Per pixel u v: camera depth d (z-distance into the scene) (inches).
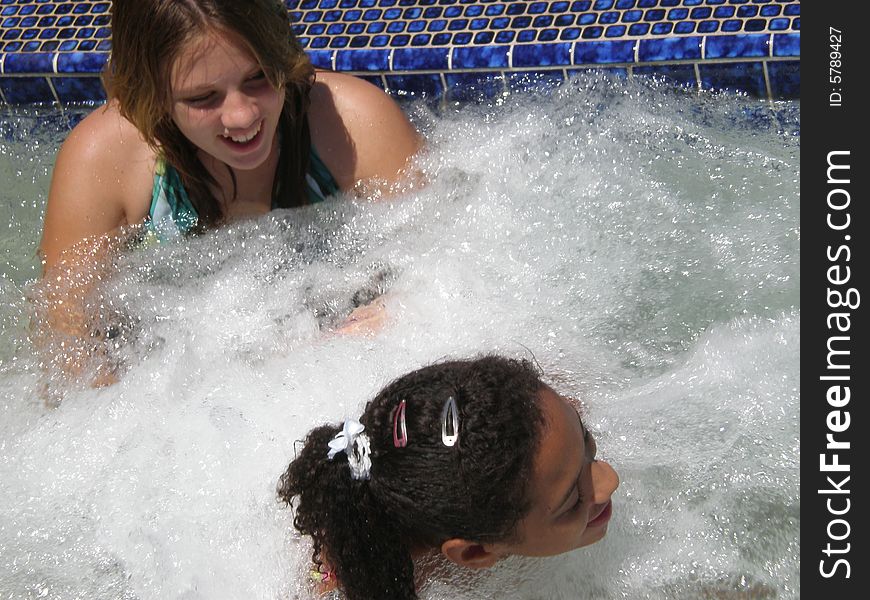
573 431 61.7
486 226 97.5
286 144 91.1
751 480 76.2
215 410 83.1
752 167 103.2
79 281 93.8
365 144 94.1
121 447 83.4
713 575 72.3
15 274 103.6
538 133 107.0
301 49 84.4
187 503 77.5
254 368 87.7
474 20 118.2
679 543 73.5
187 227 95.0
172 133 86.1
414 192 97.9
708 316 89.4
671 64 109.6
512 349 84.6
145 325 93.7
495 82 114.5
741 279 92.6
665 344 87.1
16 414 88.8
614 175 102.6
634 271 93.5
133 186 92.6
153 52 78.3
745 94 109.0
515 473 59.6
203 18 76.6
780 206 99.0
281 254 96.4
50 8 134.0
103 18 131.0
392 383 64.7
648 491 75.7
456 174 101.5
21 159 123.3
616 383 82.8
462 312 89.1
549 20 115.9
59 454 84.0
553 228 97.4
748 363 83.7
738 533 73.9
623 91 110.5
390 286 94.0
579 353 85.4
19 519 80.1
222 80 79.3
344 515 63.4
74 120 125.8
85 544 77.9
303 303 94.0
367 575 64.2
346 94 93.8
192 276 96.0
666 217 98.6
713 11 111.4
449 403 60.6
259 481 76.7
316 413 80.4
